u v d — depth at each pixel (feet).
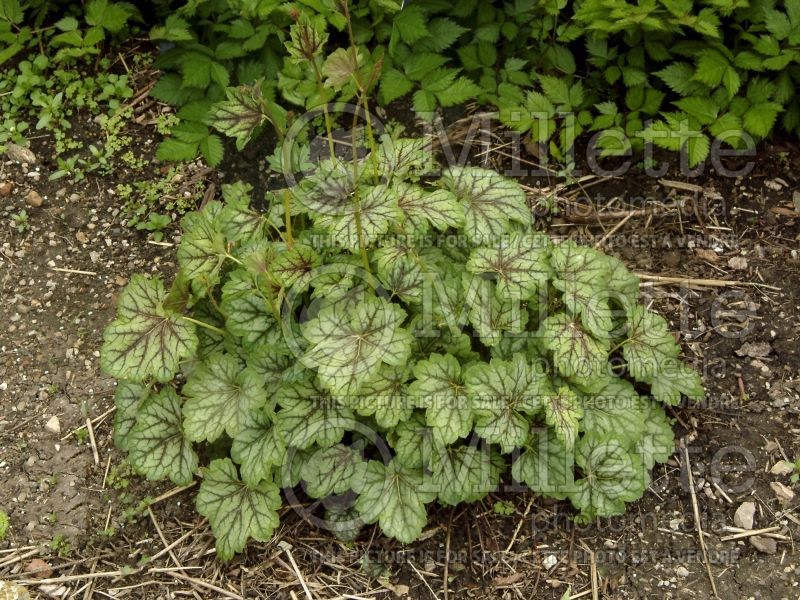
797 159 3.93
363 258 3.15
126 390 3.43
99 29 4.02
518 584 3.26
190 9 3.91
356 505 3.20
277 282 3.16
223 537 3.18
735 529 3.33
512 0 4.04
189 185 3.96
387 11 3.88
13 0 4.07
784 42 3.74
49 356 3.64
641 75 3.86
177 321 3.15
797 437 3.47
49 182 3.95
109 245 3.85
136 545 3.33
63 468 3.45
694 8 3.85
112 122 4.04
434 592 3.25
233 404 3.16
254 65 3.96
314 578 3.27
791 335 3.63
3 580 3.25
